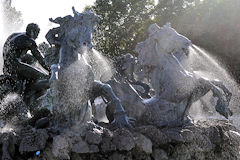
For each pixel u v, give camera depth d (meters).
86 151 5.80
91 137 5.89
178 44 8.04
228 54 29.30
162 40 8.08
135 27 34.56
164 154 6.56
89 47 6.70
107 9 34.00
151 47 8.24
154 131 6.50
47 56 7.25
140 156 6.23
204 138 7.16
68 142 5.84
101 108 9.55
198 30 30.44
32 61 8.18
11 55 7.45
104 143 5.93
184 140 6.81
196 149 7.01
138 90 9.22
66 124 6.39
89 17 6.75
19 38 7.48
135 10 34.44
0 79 7.25
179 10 33.75
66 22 6.87
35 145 5.69
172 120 7.82
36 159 5.66
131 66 9.01
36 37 7.80
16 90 7.34
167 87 7.95
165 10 34.00
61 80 6.48
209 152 7.30
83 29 6.67
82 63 6.62
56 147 5.76
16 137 5.79
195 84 7.95
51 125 6.59
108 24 34.12
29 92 7.55
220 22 29.50
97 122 7.39
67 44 6.75
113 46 33.50
